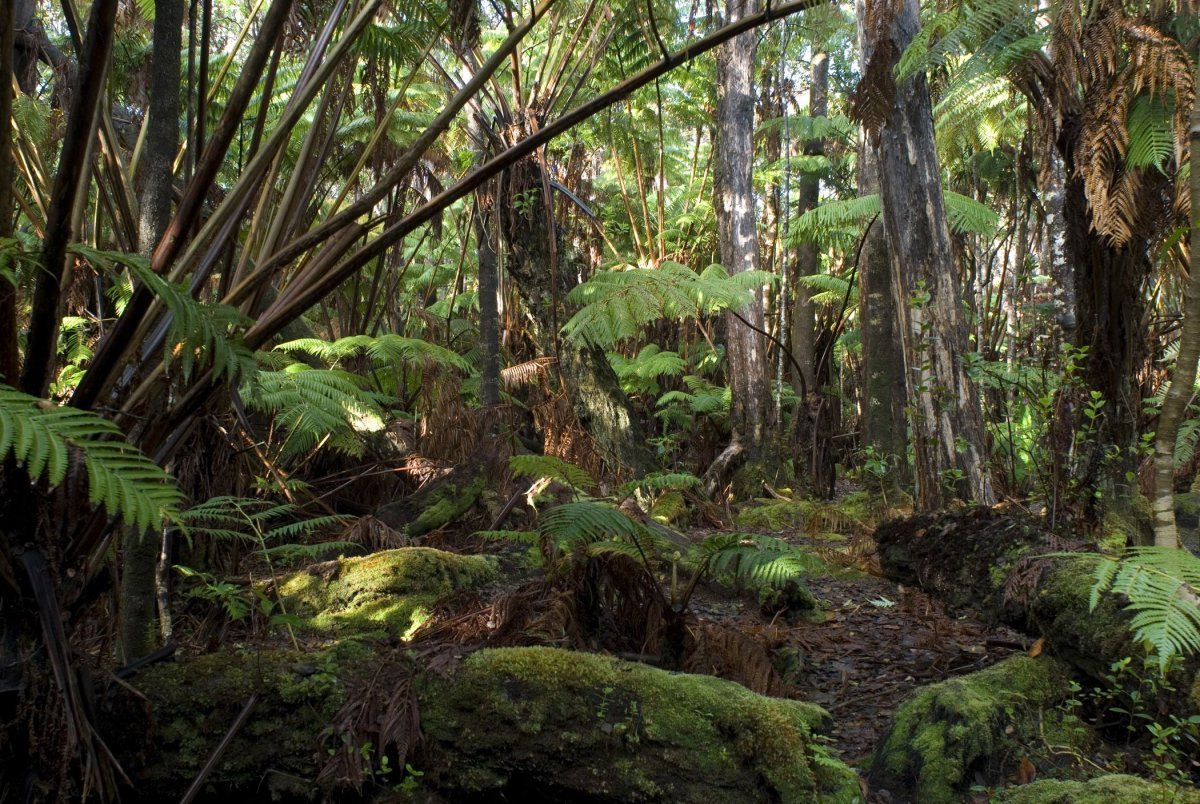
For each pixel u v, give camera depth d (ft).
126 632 8.13
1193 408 14.96
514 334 27.71
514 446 20.36
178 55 8.08
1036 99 12.46
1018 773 8.09
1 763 5.94
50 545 6.17
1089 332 12.59
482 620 11.44
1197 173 7.45
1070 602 8.76
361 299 30.04
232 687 7.32
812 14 12.09
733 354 29.22
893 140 16.05
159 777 6.96
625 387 32.63
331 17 8.59
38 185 10.03
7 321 5.86
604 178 46.60
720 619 13.33
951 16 12.31
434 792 7.23
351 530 15.57
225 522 13.05
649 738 7.29
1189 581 6.66
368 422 19.08
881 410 24.23
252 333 6.96
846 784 7.39
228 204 7.14
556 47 27.25
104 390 6.60
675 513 21.38
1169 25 11.51
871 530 16.83
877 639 12.51
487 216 21.93
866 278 24.35
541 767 7.22
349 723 7.22
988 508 11.39
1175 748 7.80
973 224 23.47
